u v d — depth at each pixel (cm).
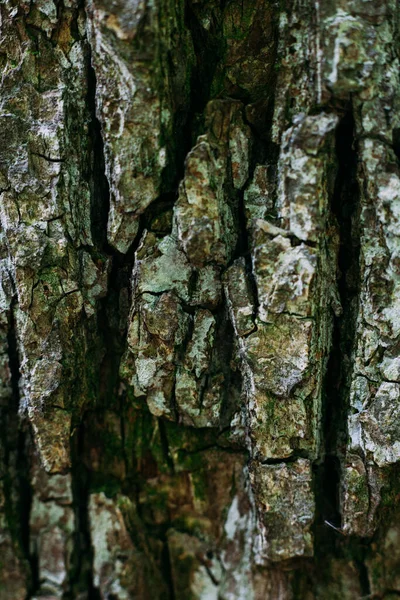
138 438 105
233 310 88
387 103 84
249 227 91
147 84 84
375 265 87
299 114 86
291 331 85
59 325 93
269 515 92
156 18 81
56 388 94
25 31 91
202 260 88
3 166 91
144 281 91
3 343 100
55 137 90
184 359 93
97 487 106
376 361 88
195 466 104
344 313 93
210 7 91
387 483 90
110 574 104
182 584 105
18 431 106
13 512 105
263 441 90
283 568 97
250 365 88
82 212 94
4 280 95
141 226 92
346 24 82
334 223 91
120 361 100
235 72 92
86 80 91
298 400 88
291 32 87
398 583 96
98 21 82
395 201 84
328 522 96
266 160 93
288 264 84
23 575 104
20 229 91
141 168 87
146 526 106
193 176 85
